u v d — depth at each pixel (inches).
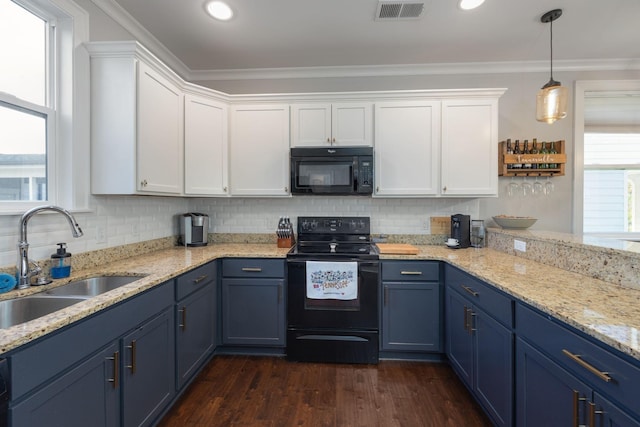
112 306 47.1
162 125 79.9
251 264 90.4
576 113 107.7
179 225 108.8
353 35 90.4
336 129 98.7
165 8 77.7
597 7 77.7
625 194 111.0
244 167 101.2
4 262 53.3
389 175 97.9
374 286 87.3
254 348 93.8
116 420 48.1
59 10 63.1
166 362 63.0
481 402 64.1
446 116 96.3
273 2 75.6
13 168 57.3
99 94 69.6
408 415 66.4
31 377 34.2
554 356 42.0
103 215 74.4
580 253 63.4
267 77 113.5
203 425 63.5
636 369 30.2
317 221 109.4
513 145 104.7
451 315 81.0
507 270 67.1
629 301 45.3
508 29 87.6
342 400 71.6
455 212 109.2
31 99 61.0
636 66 106.4
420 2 75.6
